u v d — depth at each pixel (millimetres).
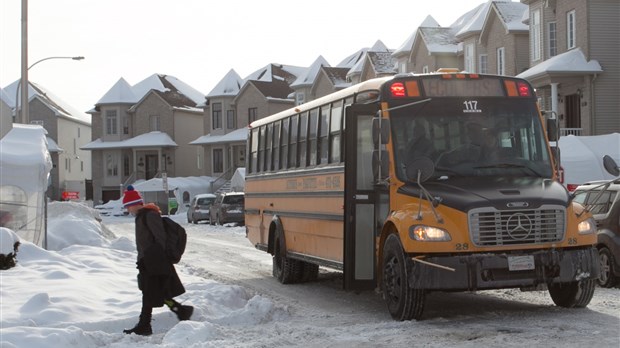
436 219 10461
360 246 12164
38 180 19953
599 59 37281
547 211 10555
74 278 14094
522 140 11750
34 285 13016
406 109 11664
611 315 10906
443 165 11336
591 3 37250
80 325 10453
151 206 10492
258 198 19188
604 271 14219
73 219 24016
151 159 82312
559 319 10586
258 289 16062
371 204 12211
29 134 21234
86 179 99938
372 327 10586
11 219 19656
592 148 30750
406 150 11438
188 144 81062
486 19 48156
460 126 11641
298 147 16016
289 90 77125
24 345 8953
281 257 17016
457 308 12086
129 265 18062
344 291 15406
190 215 51219
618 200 14023
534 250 10523
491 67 48688
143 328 10391
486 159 11484
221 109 77438
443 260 10359
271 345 9570
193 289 13758
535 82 38969
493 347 8883
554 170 11656
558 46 39656
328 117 14133
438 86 11844
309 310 12820
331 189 13625
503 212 10398
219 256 24438
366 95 12414
